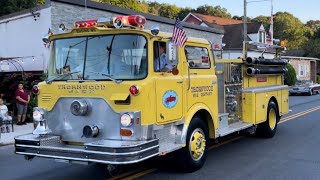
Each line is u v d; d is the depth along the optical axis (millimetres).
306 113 16781
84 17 16359
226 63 9008
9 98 15742
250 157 8320
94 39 6211
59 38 6551
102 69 6082
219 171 7199
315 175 6887
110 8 17250
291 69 35594
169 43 6207
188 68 6949
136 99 5750
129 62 5953
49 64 6645
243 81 9750
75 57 6344
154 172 7145
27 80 15594
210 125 7676
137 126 5738
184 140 6695
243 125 9211
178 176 6887
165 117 6258
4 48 17688
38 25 16094
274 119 10906
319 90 33312
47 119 6445
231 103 9234
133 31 5930
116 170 6922
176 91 6547
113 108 5855
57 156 5867
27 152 6164
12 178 7066
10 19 17094
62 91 6281
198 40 7348
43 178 6996
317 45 60062
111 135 5891
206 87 7457
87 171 7348
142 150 5555
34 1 29312
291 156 8383
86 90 6062
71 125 6219
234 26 44875
